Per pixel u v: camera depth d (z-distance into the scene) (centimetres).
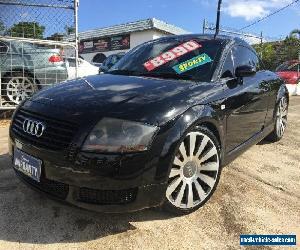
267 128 454
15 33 620
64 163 235
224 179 366
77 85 308
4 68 612
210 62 345
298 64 1435
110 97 266
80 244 243
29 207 287
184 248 245
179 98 273
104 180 231
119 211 241
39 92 306
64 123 243
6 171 358
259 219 288
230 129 329
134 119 241
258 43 2155
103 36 2617
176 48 377
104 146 231
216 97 303
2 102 621
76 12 658
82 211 284
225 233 266
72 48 684
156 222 274
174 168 264
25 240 245
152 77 333
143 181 239
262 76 433
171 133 249
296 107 943
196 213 291
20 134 265
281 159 447
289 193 343
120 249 240
